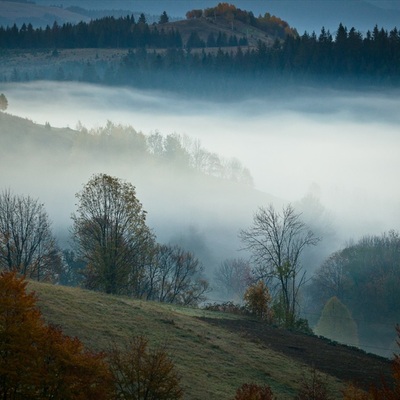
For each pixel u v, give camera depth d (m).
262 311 138.00
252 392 65.38
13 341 54.84
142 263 140.12
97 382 57.75
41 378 54.41
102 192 131.38
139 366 62.31
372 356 116.81
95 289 131.25
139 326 97.19
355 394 75.81
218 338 104.12
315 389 80.81
